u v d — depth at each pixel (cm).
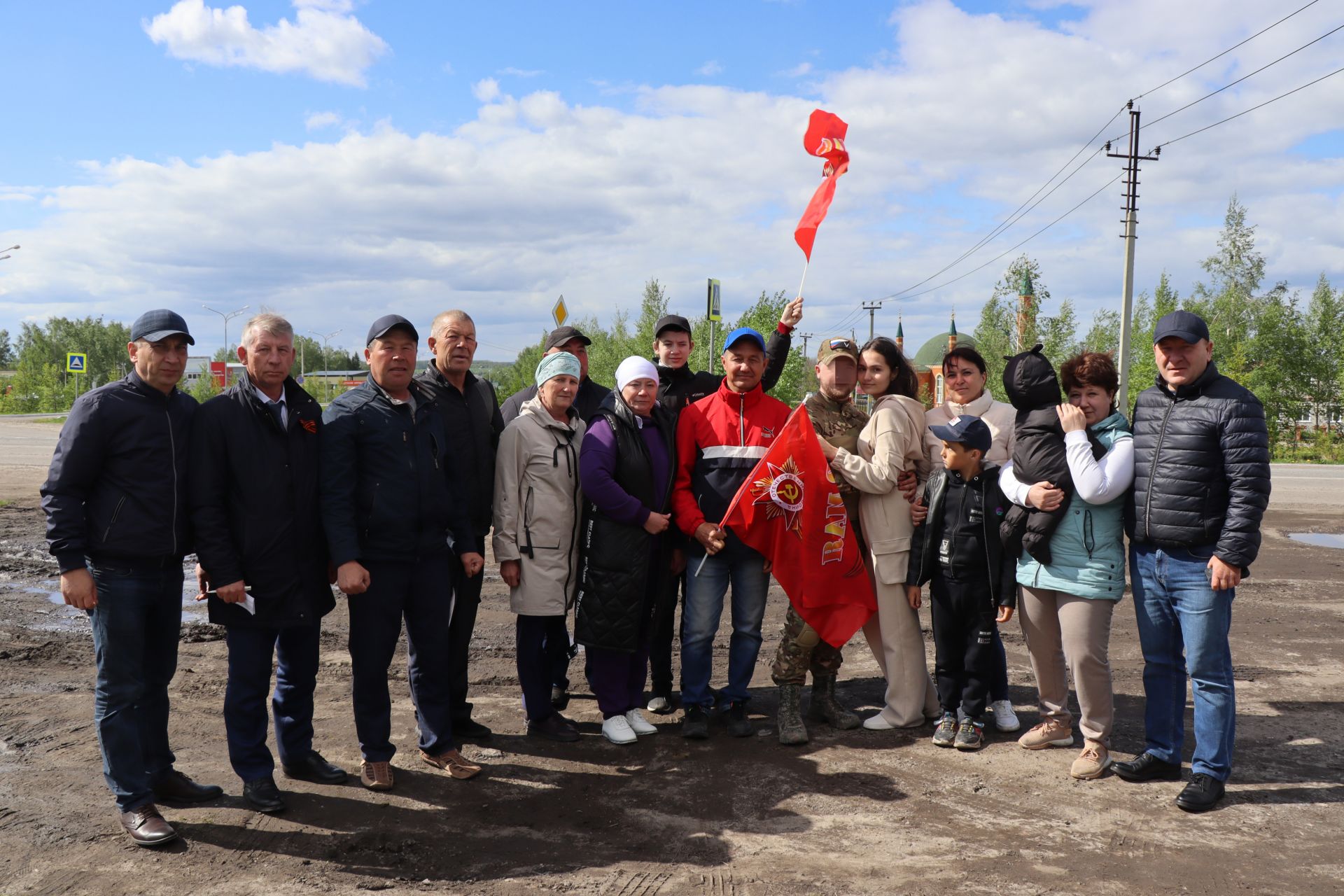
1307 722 541
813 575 500
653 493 501
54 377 7044
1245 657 682
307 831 389
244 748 408
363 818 403
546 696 515
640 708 533
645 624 509
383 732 437
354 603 432
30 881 341
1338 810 418
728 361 512
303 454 413
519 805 421
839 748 498
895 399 524
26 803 410
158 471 382
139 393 383
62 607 793
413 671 460
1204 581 420
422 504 436
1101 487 434
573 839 386
